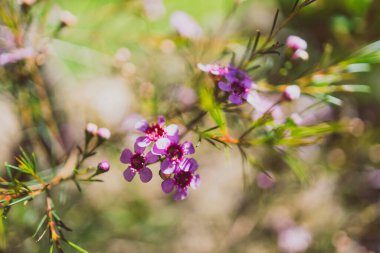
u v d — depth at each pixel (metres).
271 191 0.50
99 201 0.47
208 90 0.30
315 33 0.54
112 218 0.46
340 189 0.52
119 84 0.51
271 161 0.46
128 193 0.49
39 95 0.37
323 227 0.52
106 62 0.42
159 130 0.29
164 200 0.55
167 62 0.42
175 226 0.53
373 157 0.49
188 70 0.36
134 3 0.40
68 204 0.43
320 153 0.48
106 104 0.48
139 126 0.29
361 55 0.31
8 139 0.39
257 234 0.53
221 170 0.58
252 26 0.55
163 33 0.44
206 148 0.54
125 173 0.28
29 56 0.34
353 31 0.44
